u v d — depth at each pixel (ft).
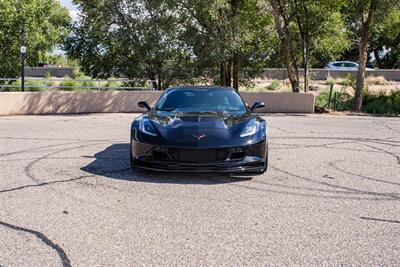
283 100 58.39
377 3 60.59
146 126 21.63
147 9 65.82
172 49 66.64
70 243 13.16
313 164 24.99
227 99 25.18
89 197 17.74
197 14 63.77
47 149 28.30
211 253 12.61
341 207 17.08
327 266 11.89
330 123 46.39
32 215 15.51
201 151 20.17
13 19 80.33
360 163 25.55
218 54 62.69
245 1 67.82
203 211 16.26
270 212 16.30
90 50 71.67
